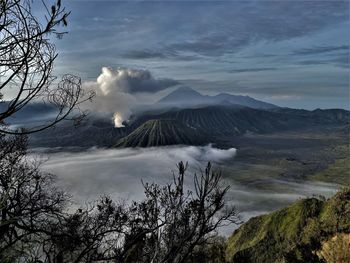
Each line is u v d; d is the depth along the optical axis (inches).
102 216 347.6
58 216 374.3
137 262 241.4
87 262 311.6
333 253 503.2
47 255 344.5
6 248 315.9
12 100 149.6
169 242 199.9
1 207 197.9
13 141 369.7
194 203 202.4
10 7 145.2
